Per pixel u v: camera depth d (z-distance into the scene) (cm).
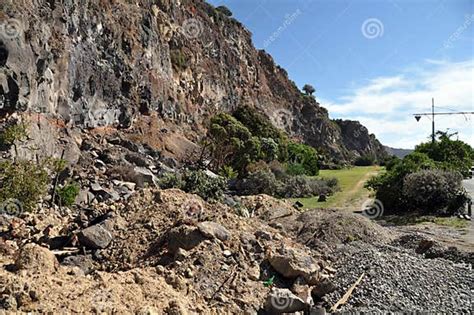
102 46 2528
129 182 1862
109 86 2523
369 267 954
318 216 1491
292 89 8131
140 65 3005
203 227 873
